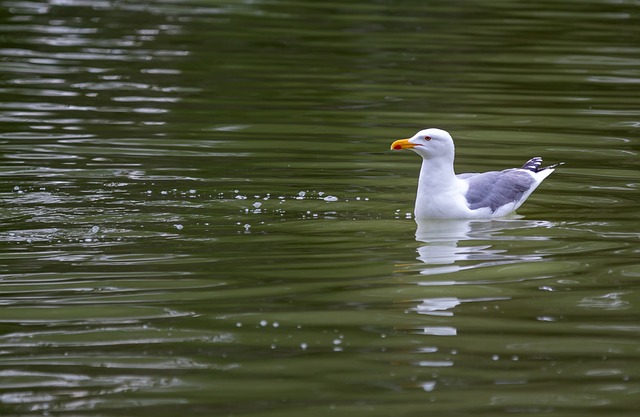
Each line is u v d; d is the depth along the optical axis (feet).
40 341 32.07
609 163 54.95
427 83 73.36
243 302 35.35
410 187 50.42
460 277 37.91
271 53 82.38
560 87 72.59
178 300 35.50
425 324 33.63
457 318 34.09
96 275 37.78
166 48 83.61
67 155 54.29
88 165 52.49
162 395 28.66
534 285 37.17
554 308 35.01
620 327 33.37
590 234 43.39
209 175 51.37
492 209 45.88
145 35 88.63
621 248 41.39
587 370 30.35
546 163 54.70
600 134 60.75
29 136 57.82
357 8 103.71
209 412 27.66
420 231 43.68
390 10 102.68
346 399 28.45
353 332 32.91
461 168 53.26
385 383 29.45
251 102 67.31
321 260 39.63
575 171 53.52
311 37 88.84
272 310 34.65
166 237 42.14
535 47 85.61
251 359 30.94
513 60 80.79
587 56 82.48
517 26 94.38
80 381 29.45
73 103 65.92
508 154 56.29
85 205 46.09
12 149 55.06
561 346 31.99
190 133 59.57
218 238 42.14
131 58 79.56
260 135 59.41
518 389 29.12
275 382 29.48
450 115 64.59
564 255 40.52
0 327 33.04
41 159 53.36
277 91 70.38
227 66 77.66
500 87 72.28
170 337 32.50
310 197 48.29
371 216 45.70
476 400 28.43
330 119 63.31
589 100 69.00
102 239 41.78
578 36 90.07
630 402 28.35
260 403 28.19
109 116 62.95
